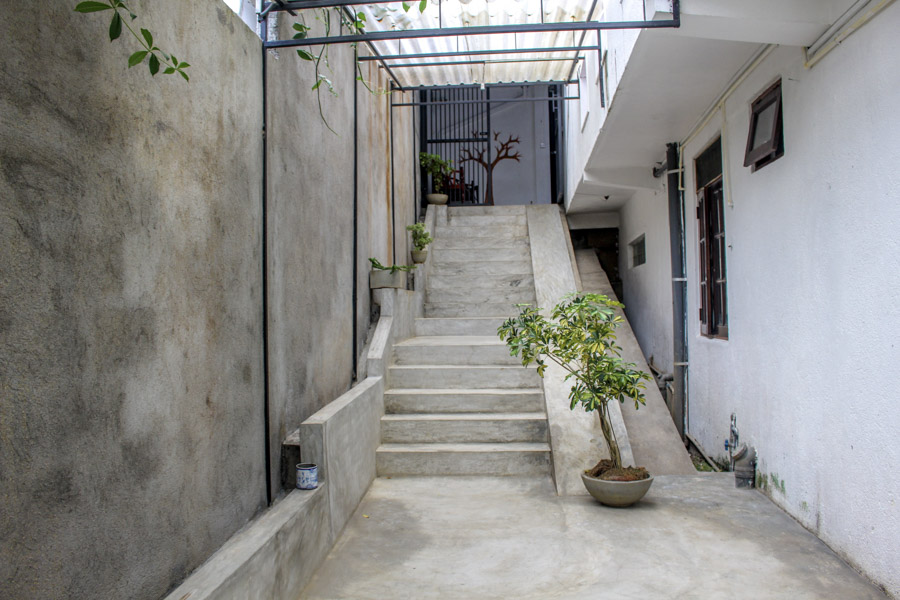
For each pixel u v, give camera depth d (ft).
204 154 7.70
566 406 15.24
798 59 10.04
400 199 23.32
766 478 11.94
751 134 11.87
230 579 6.40
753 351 12.41
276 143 10.32
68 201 5.16
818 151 9.48
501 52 15.58
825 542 9.58
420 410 16.05
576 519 11.15
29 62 4.76
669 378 19.02
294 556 8.36
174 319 6.85
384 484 13.69
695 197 16.49
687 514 11.18
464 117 41.57
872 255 8.04
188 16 7.39
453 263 26.23
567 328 12.02
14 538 4.47
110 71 5.79
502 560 9.52
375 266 18.01
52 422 4.89
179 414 6.89
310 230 12.22
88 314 5.38
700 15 9.16
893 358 7.63
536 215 28.99
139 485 6.06
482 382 16.90
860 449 8.46
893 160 7.54
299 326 11.41
